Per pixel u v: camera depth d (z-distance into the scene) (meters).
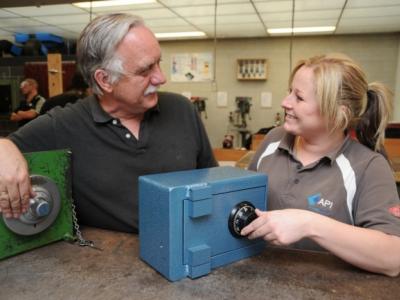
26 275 0.65
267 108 5.15
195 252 0.63
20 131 1.03
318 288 0.61
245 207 0.69
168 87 5.38
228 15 3.79
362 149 0.93
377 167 0.87
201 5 3.41
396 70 4.69
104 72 0.93
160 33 4.77
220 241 0.67
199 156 1.22
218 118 5.30
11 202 0.69
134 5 3.40
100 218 1.05
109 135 1.04
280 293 0.59
